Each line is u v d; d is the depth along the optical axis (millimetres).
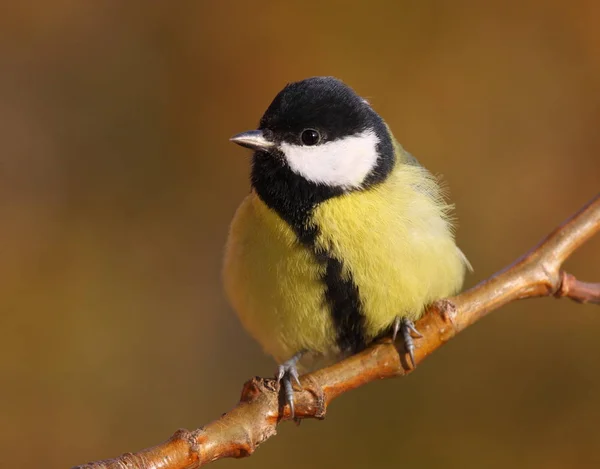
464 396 10281
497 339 10547
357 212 6613
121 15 12781
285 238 6656
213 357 11453
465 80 12023
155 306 11562
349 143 6746
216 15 12508
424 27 12219
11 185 12062
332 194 6645
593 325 10414
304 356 7332
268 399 5281
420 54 12117
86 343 11086
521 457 9938
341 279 6648
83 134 12430
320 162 6672
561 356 10367
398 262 6605
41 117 12500
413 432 10141
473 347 10523
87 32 12805
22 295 11242
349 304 6734
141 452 4773
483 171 11734
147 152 12383
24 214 11867
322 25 12250
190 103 12391
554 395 10219
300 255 6648
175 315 11570
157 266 11852
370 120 6926
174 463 4797
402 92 12000
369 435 10180
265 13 12430
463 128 11883
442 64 12078
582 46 11992
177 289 11734
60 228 11859
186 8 12680
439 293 6867
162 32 12648
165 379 11062
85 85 12688
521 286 6406
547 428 10062
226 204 12188
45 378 10734
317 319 6844
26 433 10312
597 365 10242
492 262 11344
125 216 12094
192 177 12305
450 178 11711
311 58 12125
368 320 6789
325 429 10234
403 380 10375
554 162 11711
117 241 11922
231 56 12367
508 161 11766
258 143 6750
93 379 10914
